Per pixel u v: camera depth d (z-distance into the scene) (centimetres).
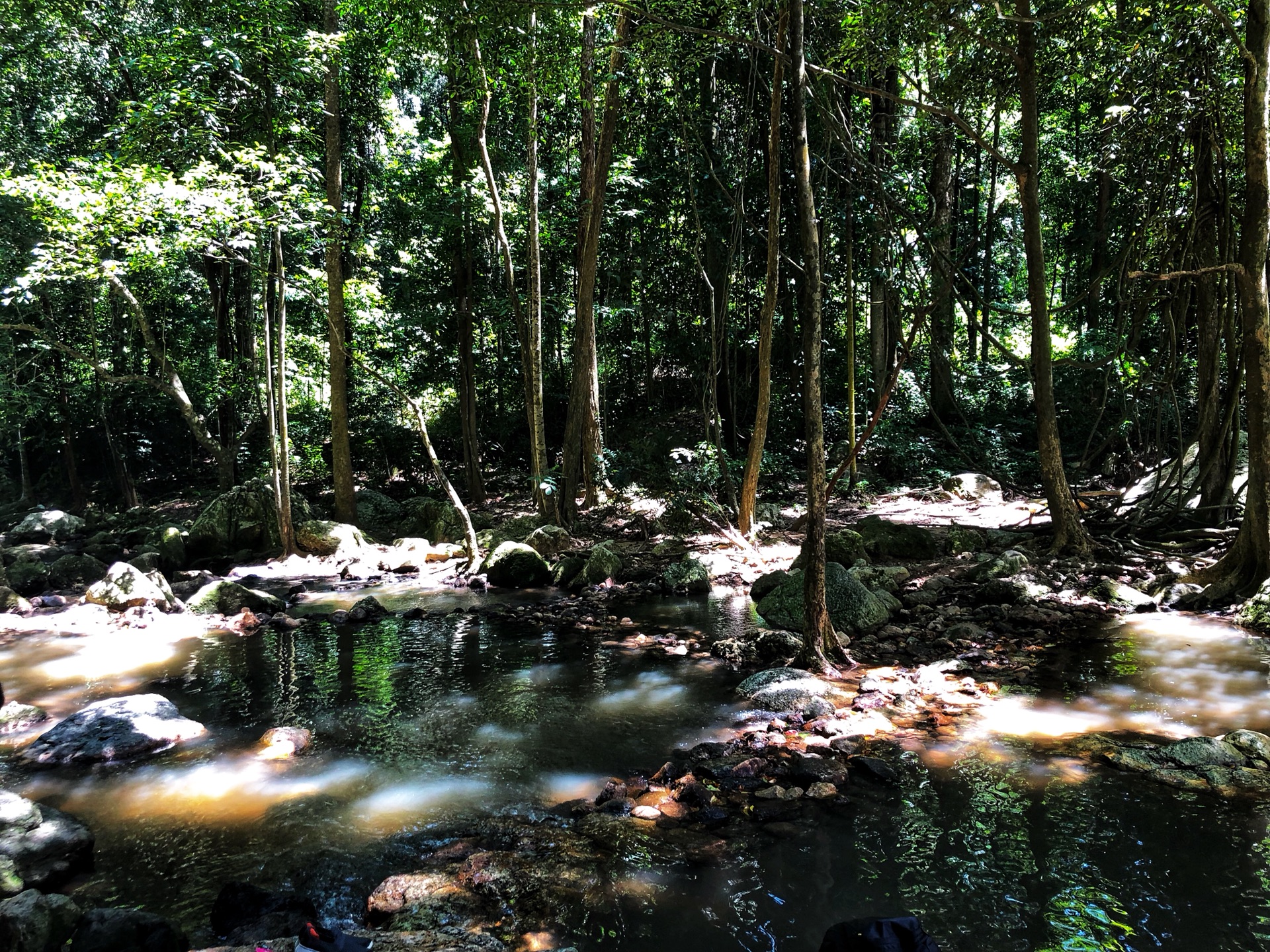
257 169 1240
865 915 338
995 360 2155
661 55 1103
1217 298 1085
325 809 462
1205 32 988
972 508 1551
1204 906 336
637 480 1778
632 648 796
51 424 2356
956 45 1129
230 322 2291
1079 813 421
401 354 2117
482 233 1872
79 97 2091
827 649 693
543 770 512
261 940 322
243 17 1311
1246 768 462
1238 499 1090
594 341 1695
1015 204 2372
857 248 1739
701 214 1691
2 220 1869
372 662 773
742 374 2064
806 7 1112
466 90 1525
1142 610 847
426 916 342
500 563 1176
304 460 2275
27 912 322
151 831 440
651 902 352
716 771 480
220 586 1033
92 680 740
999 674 661
